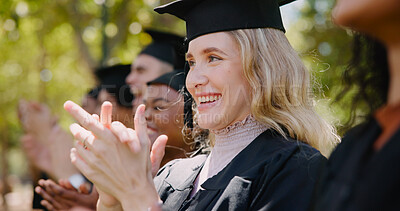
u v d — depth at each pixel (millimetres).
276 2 1866
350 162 920
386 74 1074
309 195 1398
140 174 1482
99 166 1468
